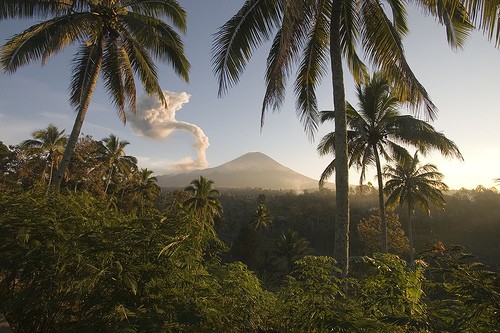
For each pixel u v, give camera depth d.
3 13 8.48
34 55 9.33
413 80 6.41
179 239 3.11
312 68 7.85
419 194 26.09
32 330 3.35
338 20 6.68
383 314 2.94
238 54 6.45
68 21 8.88
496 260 42.19
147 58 11.32
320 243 60.84
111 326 2.48
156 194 43.38
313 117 7.85
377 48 6.95
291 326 3.56
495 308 2.33
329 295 3.27
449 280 2.98
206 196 36.66
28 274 3.31
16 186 5.12
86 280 2.62
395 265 3.04
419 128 14.73
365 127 16.39
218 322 3.02
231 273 3.93
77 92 11.32
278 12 6.27
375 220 35.56
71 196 4.47
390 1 7.09
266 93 6.57
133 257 2.99
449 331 2.48
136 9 10.58
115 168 39.25
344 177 6.09
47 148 32.72
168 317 2.68
